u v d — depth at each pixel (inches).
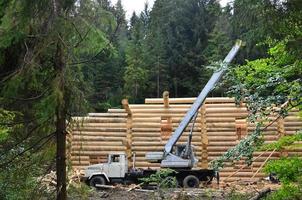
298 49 221.1
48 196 248.2
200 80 1647.4
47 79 229.3
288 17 210.7
